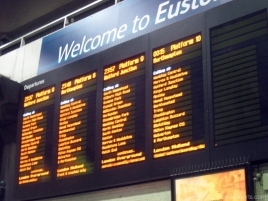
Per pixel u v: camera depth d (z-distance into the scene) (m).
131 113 7.63
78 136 8.27
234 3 6.90
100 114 8.03
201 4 7.55
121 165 7.48
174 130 7.01
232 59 6.70
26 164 8.93
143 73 7.70
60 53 9.59
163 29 7.64
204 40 7.07
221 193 6.19
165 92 7.29
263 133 6.12
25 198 8.70
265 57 6.37
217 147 6.48
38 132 8.98
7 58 10.88
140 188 7.34
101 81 8.23
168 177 6.95
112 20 8.87
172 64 7.36
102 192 7.82
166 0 8.09
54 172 8.38
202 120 6.76
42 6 11.21
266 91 6.23
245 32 6.67
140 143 7.36
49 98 9.05
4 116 9.77
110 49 8.32
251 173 6.04
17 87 9.69
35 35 10.92
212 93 6.74
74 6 10.82
